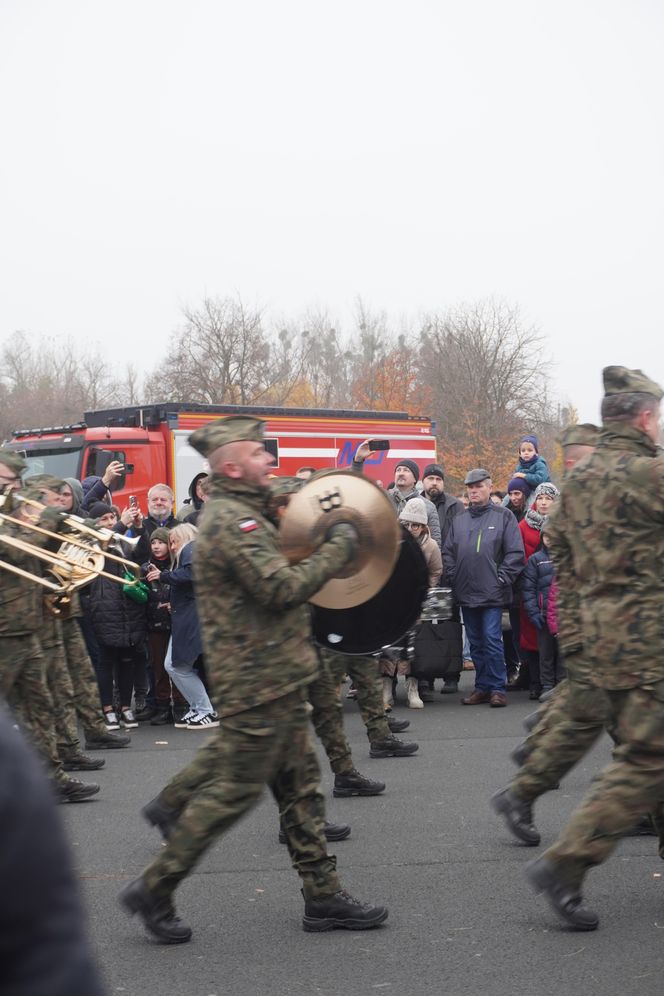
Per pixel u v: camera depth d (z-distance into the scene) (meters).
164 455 17.80
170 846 4.52
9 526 6.95
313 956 4.45
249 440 4.45
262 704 4.37
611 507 4.52
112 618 9.97
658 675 4.43
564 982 4.12
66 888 1.19
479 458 46.72
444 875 5.45
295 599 4.30
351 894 5.05
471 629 10.88
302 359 57.84
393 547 4.86
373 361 60.09
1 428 68.81
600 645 4.53
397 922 4.81
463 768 7.92
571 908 4.57
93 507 11.25
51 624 7.95
